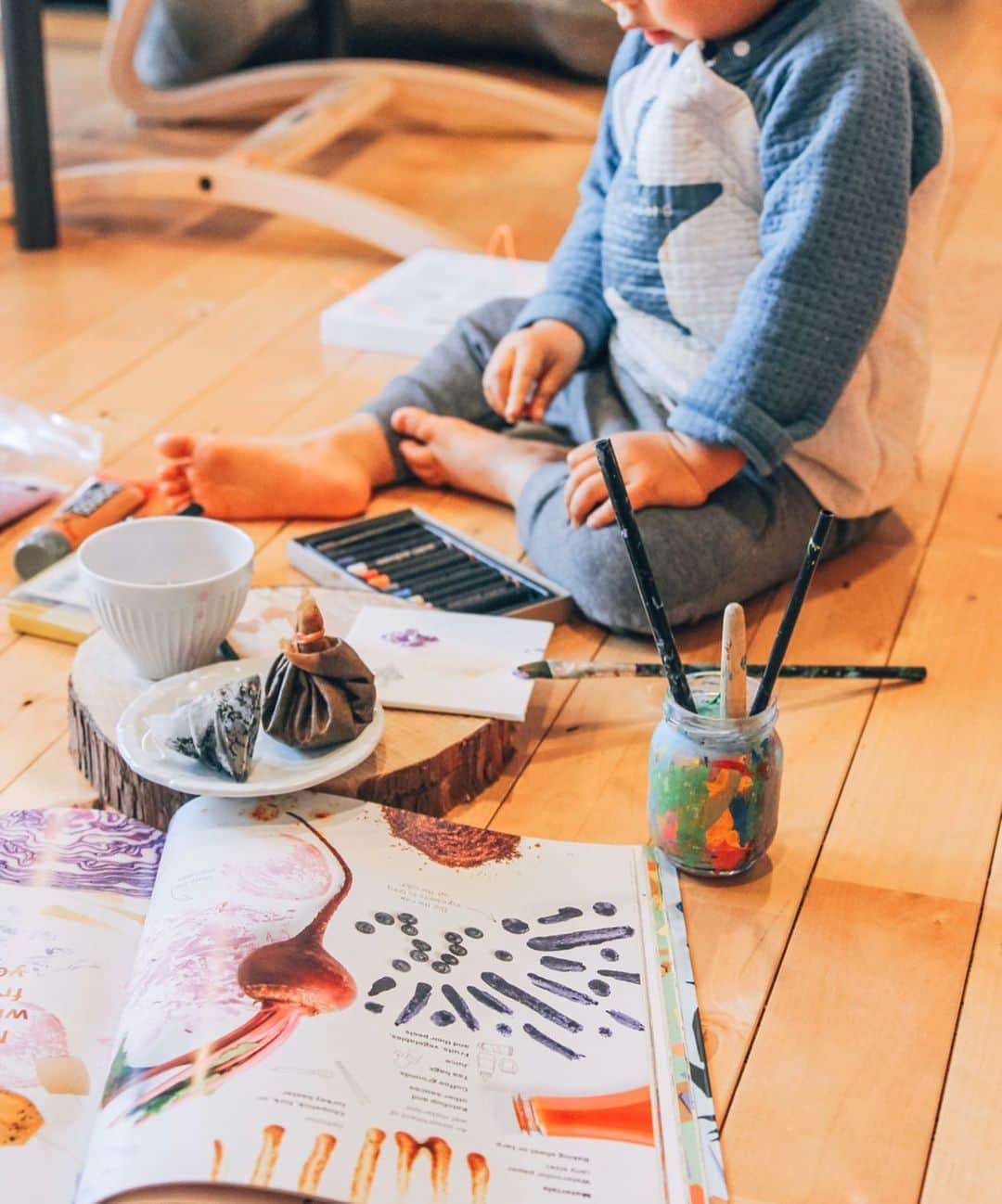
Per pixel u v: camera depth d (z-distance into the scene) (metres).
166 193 2.45
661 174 1.41
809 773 1.18
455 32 3.39
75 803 1.12
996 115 3.17
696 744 1.01
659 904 1.00
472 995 0.89
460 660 1.21
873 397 1.43
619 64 1.53
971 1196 0.81
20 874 1.01
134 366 1.94
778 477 1.41
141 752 1.05
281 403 1.84
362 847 1.01
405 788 1.08
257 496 1.53
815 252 1.29
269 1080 0.80
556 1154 0.79
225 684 1.10
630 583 1.31
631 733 1.23
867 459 1.43
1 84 2.89
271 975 0.88
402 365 1.97
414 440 1.63
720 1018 0.92
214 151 2.92
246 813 1.03
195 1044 0.82
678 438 1.35
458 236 2.38
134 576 1.20
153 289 2.22
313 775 1.03
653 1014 0.90
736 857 1.03
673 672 1.01
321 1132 0.77
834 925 1.01
